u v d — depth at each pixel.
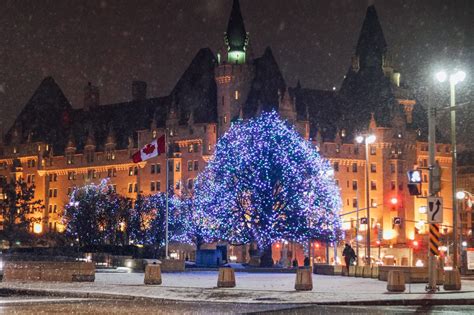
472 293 38.28
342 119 191.75
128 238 142.00
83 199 142.62
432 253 39.88
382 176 185.88
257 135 106.38
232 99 178.50
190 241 146.25
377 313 28.84
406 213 186.12
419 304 33.66
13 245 160.38
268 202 101.38
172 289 40.72
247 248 163.12
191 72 191.88
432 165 40.38
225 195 104.31
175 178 180.75
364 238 179.38
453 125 59.28
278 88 182.62
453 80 57.06
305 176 105.25
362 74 199.00
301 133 179.75
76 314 27.66
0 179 163.75
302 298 35.00
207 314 28.02
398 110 190.75
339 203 115.00
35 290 39.41
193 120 180.12
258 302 33.09
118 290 39.44
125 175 194.75
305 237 103.25
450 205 193.12
